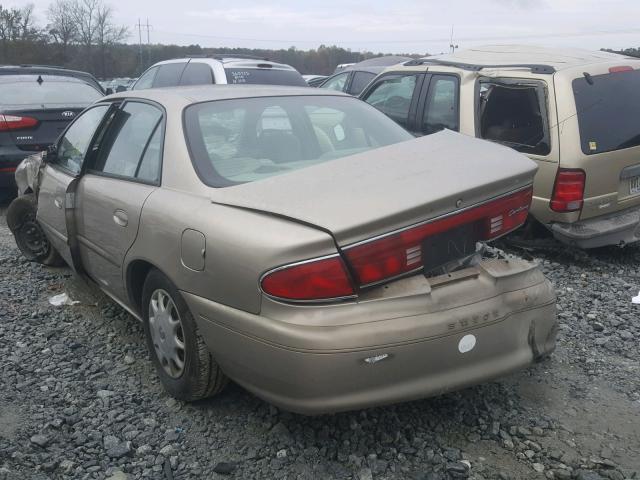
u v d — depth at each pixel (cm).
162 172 349
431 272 295
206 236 295
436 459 300
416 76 682
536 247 599
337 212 270
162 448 311
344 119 403
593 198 553
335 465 296
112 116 436
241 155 349
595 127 551
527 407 343
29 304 504
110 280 413
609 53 662
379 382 272
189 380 329
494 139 595
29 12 5897
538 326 310
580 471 290
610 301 498
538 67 573
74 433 323
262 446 312
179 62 1007
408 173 303
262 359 278
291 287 266
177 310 327
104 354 416
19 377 382
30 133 807
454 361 284
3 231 740
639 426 327
